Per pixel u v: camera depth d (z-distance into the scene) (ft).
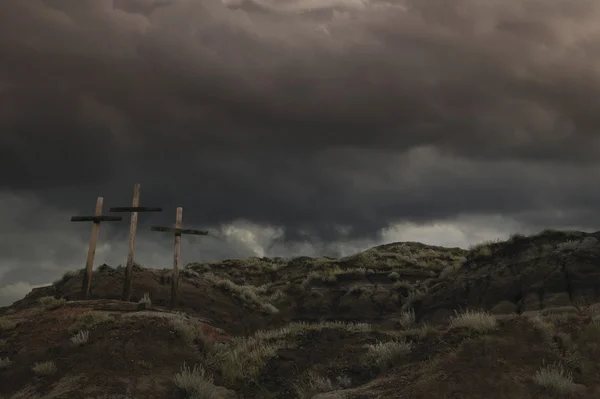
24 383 51.49
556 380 34.50
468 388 35.50
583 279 70.38
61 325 65.00
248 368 53.88
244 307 115.96
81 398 46.83
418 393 36.27
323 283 130.62
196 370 54.24
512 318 45.19
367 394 39.34
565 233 85.81
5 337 63.21
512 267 83.25
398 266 143.13
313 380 47.62
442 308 87.30
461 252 184.34
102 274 111.14
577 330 41.27
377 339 53.36
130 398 47.37
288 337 59.06
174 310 96.22
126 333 59.06
